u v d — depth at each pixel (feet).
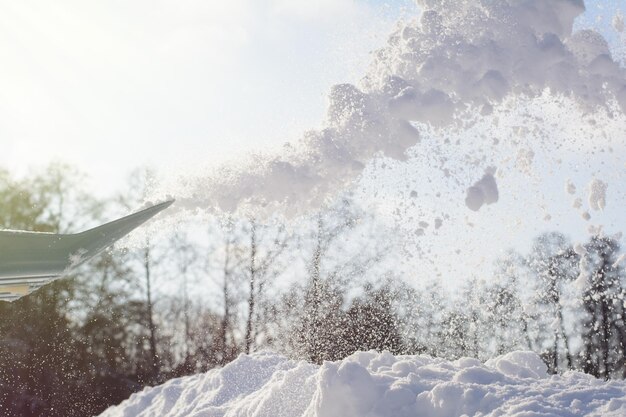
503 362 14.30
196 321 56.24
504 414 10.16
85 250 10.90
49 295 55.98
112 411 22.07
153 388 21.94
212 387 18.34
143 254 56.29
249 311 53.52
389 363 14.10
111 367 56.03
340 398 11.37
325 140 15.19
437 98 14.28
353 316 46.44
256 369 18.49
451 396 10.89
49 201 58.44
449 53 14.48
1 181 58.65
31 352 55.06
